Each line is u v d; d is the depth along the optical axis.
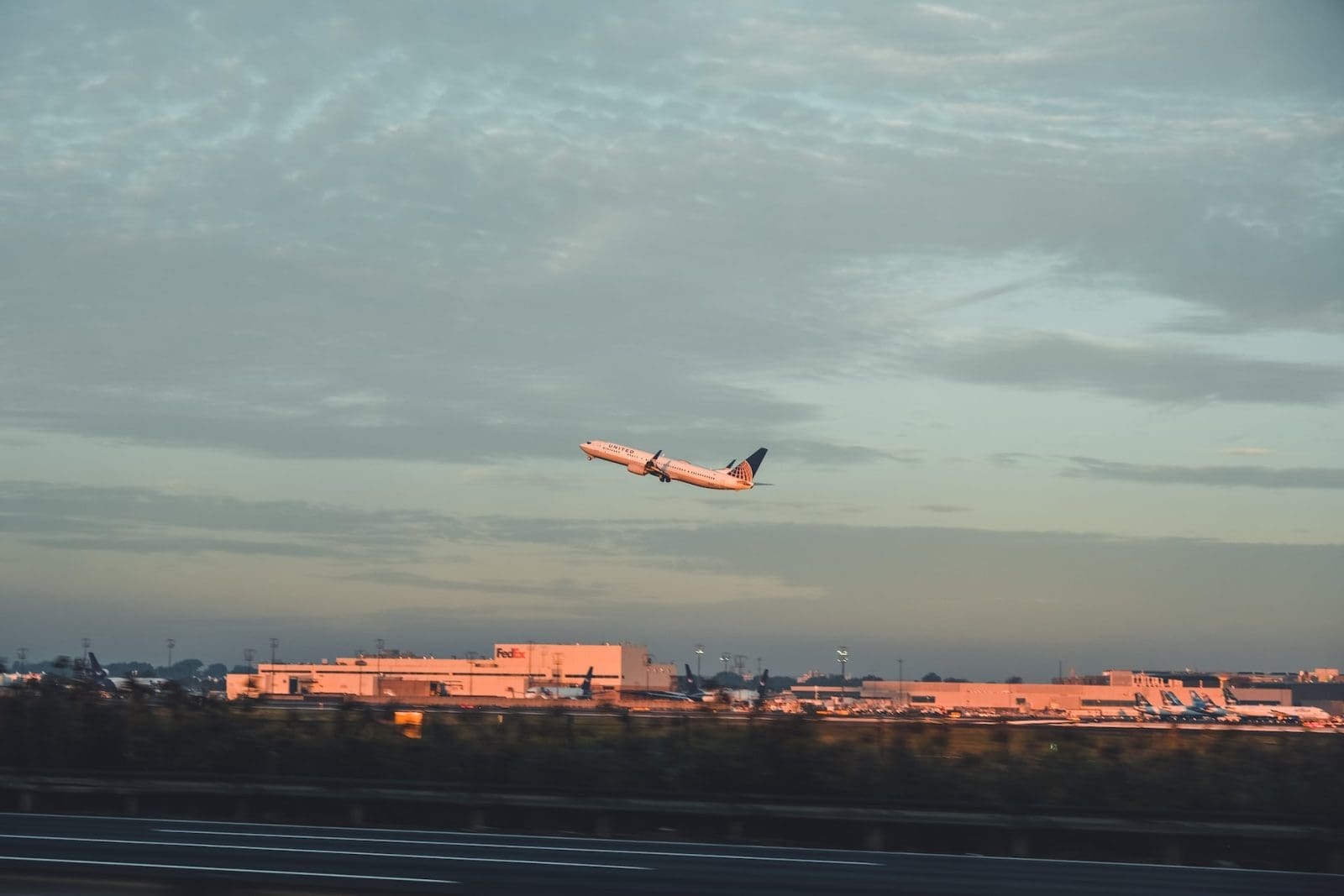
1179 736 34.09
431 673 157.12
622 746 35.25
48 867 23.33
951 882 23.39
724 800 31.03
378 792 32.44
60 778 34.62
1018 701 160.75
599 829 31.34
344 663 157.00
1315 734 33.53
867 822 29.64
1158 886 23.61
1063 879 24.14
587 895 20.84
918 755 33.66
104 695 40.59
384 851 26.09
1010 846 29.05
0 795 35.00
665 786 33.81
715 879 22.89
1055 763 32.78
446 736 36.81
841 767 33.31
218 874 22.53
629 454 106.25
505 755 35.41
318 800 33.66
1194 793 31.31
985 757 33.59
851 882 22.98
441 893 20.61
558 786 34.12
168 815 34.06
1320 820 27.62
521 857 25.50
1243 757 32.41
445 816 32.75
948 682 163.50
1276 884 24.25
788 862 25.61
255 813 33.84
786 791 33.38
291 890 20.77
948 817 29.20
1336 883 24.69
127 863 23.81
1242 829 27.39
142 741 38.09
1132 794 31.59
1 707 38.78
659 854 26.61
